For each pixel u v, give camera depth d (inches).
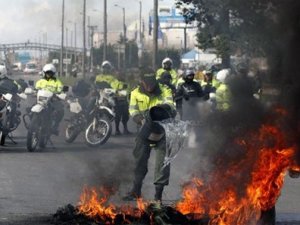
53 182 514.0
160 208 372.2
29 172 568.4
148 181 530.3
